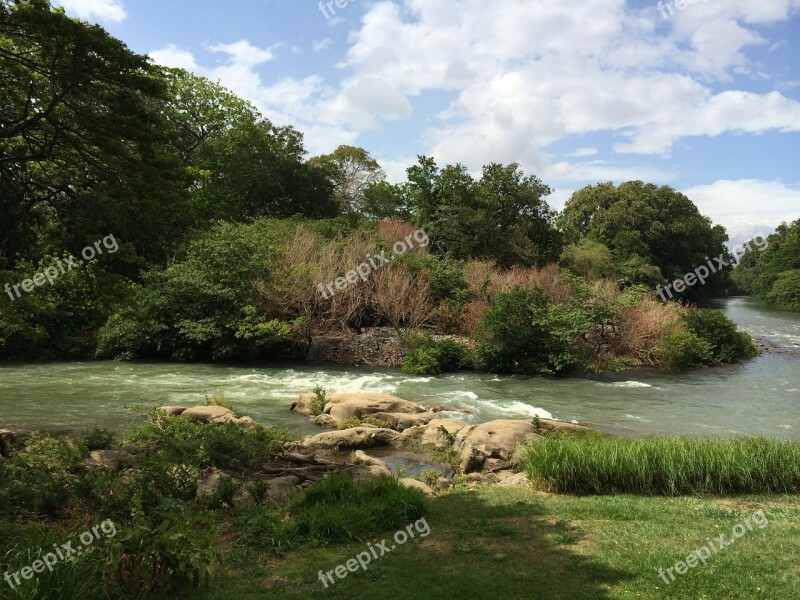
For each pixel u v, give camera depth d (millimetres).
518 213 47156
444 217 42156
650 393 19906
